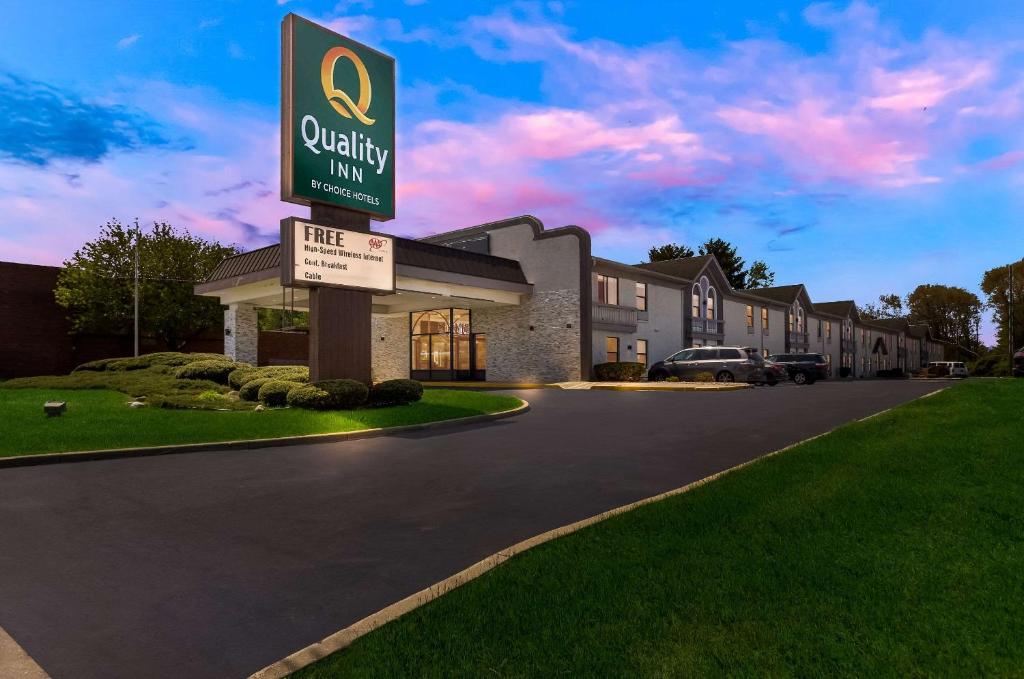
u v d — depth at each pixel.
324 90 15.30
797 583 3.86
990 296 77.25
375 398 15.49
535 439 11.41
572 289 29.16
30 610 4.05
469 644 3.21
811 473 7.02
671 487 7.36
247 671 3.27
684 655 3.03
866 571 4.01
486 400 17.16
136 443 10.08
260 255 26.34
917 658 2.94
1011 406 12.06
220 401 15.67
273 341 40.91
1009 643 3.05
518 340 31.12
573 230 29.27
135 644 3.57
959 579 3.84
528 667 2.96
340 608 4.05
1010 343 69.56
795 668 2.88
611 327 31.09
